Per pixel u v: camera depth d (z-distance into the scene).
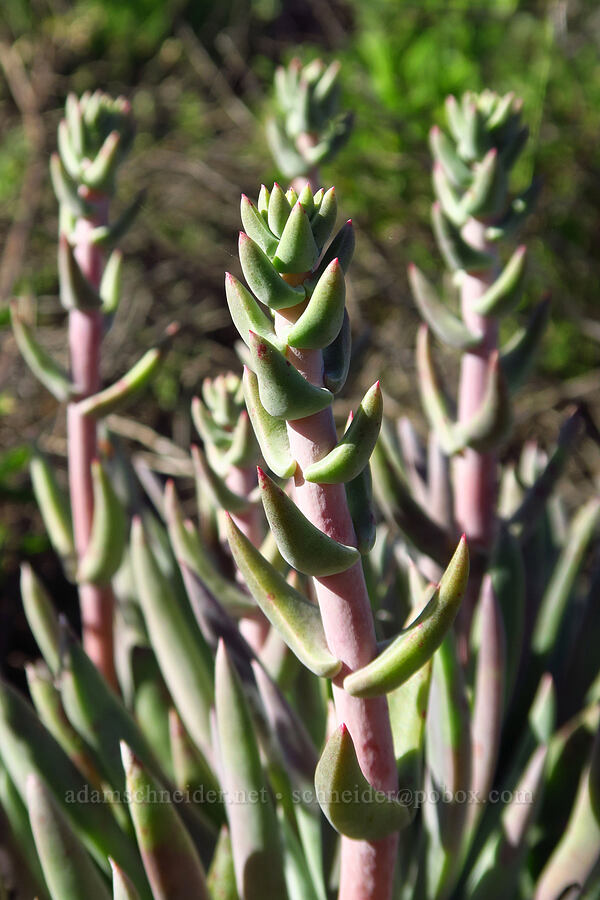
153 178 1.03
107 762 0.37
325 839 0.35
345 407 0.80
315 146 0.43
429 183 0.95
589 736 0.38
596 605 0.43
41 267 1.01
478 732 0.37
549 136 0.93
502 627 0.37
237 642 0.37
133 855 0.36
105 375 0.91
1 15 1.13
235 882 0.34
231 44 1.13
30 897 0.35
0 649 0.64
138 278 0.96
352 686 0.29
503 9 1.00
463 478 0.40
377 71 0.96
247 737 0.33
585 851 0.35
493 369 0.38
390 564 0.44
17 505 0.74
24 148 1.03
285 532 0.27
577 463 0.85
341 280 0.27
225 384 0.38
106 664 0.43
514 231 0.39
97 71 1.17
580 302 0.94
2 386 0.82
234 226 1.02
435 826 0.35
